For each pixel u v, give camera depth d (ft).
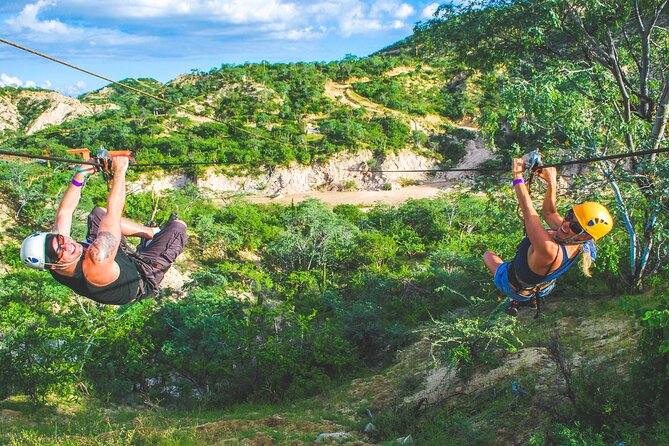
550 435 35.55
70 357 76.69
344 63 566.77
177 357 86.22
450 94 491.31
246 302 113.39
